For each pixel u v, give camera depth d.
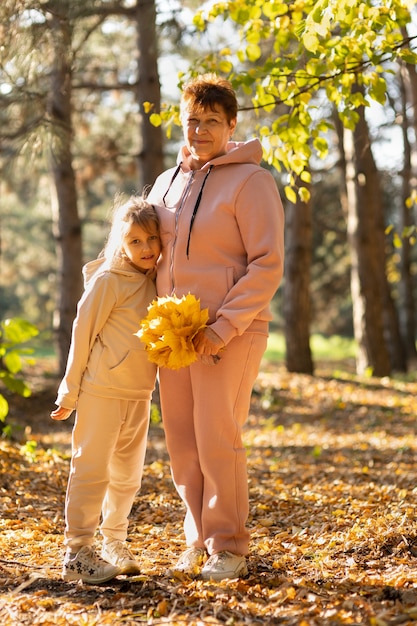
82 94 15.18
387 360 14.62
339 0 4.29
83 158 15.23
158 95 12.09
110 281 3.54
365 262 14.40
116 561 3.60
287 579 3.47
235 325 3.36
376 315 14.55
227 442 3.50
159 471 6.57
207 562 3.46
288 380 13.73
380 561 3.78
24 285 36.56
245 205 3.48
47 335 7.77
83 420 3.52
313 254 27.77
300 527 4.67
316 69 4.77
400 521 4.36
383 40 4.61
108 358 3.51
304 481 6.53
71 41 7.62
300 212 14.38
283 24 4.83
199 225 3.52
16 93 8.15
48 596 3.28
